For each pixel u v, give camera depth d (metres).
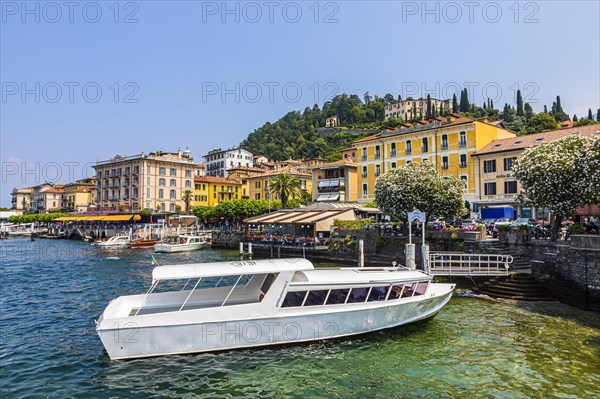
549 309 19.72
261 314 14.86
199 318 14.38
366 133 154.00
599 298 18.72
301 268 15.88
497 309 19.95
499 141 49.62
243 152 138.25
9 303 23.12
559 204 24.08
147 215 82.94
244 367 13.48
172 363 13.71
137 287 27.83
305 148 164.88
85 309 21.55
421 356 14.23
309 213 48.94
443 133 53.53
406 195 34.00
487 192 47.81
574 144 25.03
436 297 17.52
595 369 12.70
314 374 12.95
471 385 11.91
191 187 95.38
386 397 11.36
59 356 14.52
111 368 13.31
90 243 76.00
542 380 12.03
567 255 20.45
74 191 118.75
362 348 15.07
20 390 11.92
